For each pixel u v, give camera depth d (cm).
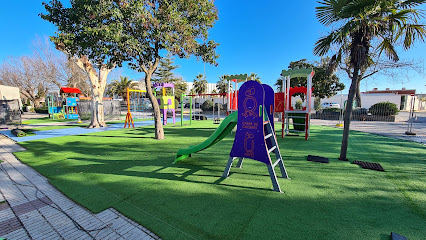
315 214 234
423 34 379
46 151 560
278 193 289
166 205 257
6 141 714
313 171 382
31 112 2702
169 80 3428
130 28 576
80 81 2375
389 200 266
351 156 484
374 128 1028
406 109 2884
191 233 202
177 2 599
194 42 650
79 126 1183
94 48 549
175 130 984
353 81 430
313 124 1245
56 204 265
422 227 208
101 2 483
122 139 742
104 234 204
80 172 386
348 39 433
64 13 578
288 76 796
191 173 377
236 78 920
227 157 487
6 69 2542
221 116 2023
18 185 327
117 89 3478
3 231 212
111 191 300
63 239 198
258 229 207
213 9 717
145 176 362
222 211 242
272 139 354
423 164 420
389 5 375
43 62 2294
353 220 221
